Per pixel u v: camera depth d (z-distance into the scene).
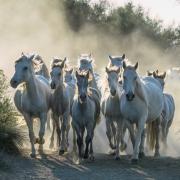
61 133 18.73
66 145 18.50
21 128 18.73
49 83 18.91
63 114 18.44
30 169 15.38
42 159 16.92
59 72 18.11
